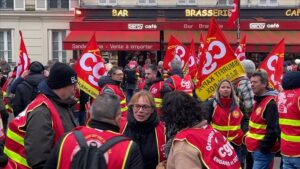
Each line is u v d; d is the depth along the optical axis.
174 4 28.16
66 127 4.67
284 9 27.59
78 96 11.35
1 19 27.81
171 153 4.10
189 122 4.16
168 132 4.32
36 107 4.60
